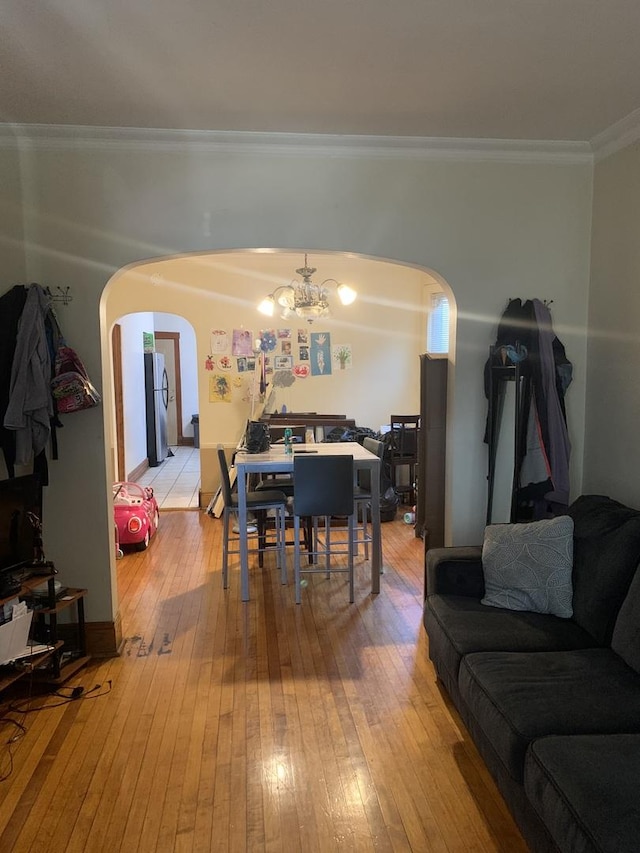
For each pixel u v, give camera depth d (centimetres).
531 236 313
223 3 183
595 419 312
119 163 288
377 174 302
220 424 611
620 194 288
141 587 390
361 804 195
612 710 175
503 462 314
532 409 299
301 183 298
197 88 242
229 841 180
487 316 315
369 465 367
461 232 309
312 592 378
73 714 246
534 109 263
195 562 442
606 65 225
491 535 265
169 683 270
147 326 848
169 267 593
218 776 208
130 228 290
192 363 1066
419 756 219
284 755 219
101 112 263
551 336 304
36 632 284
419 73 230
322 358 622
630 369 282
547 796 146
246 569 361
